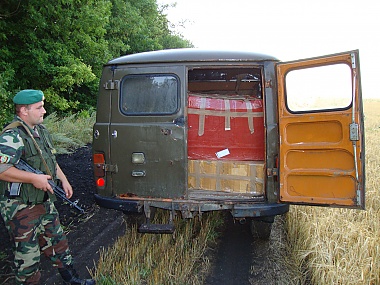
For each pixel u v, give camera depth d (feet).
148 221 12.75
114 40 49.80
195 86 18.74
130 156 12.98
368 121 77.36
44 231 10.18
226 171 13.60
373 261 11.76
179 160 12.72
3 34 28.99
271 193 12.53
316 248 12.66
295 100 11.93
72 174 22.44
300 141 11.96
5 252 12.78
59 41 35.35
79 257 13.08
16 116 9.61
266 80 12.40
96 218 17.02
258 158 13.83
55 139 28.14
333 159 11.60
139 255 13.12
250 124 13.84
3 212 9.16
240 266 13.24
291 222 15.62
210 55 12.71
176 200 12.73
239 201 12.57
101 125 13.23
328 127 11.58
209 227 15.79
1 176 8.75
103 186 13.34
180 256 13.21
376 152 34.12
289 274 12.66
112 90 13.24
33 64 32.30
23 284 9.41
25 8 30.25
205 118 13.87
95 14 36.06
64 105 36.68
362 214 16.08
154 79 12.98
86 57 39.75
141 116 12.92
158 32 67.31
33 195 9.27
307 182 11.94
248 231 16.37
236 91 19.16
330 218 14.84
